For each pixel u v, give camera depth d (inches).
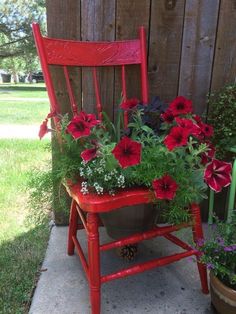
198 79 61.0
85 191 40.5
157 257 56.9
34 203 52.2
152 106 50.4
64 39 56.7
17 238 61.2
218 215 68.8
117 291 48.8
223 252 41.8
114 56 55.2
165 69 59.9
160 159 41.2
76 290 48.4
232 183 52.3
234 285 40.8
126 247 54.7
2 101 303.3
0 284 48.7
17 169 95.3
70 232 54.7
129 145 38.5
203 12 57.5
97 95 55.9
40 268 53.0
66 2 55.3
